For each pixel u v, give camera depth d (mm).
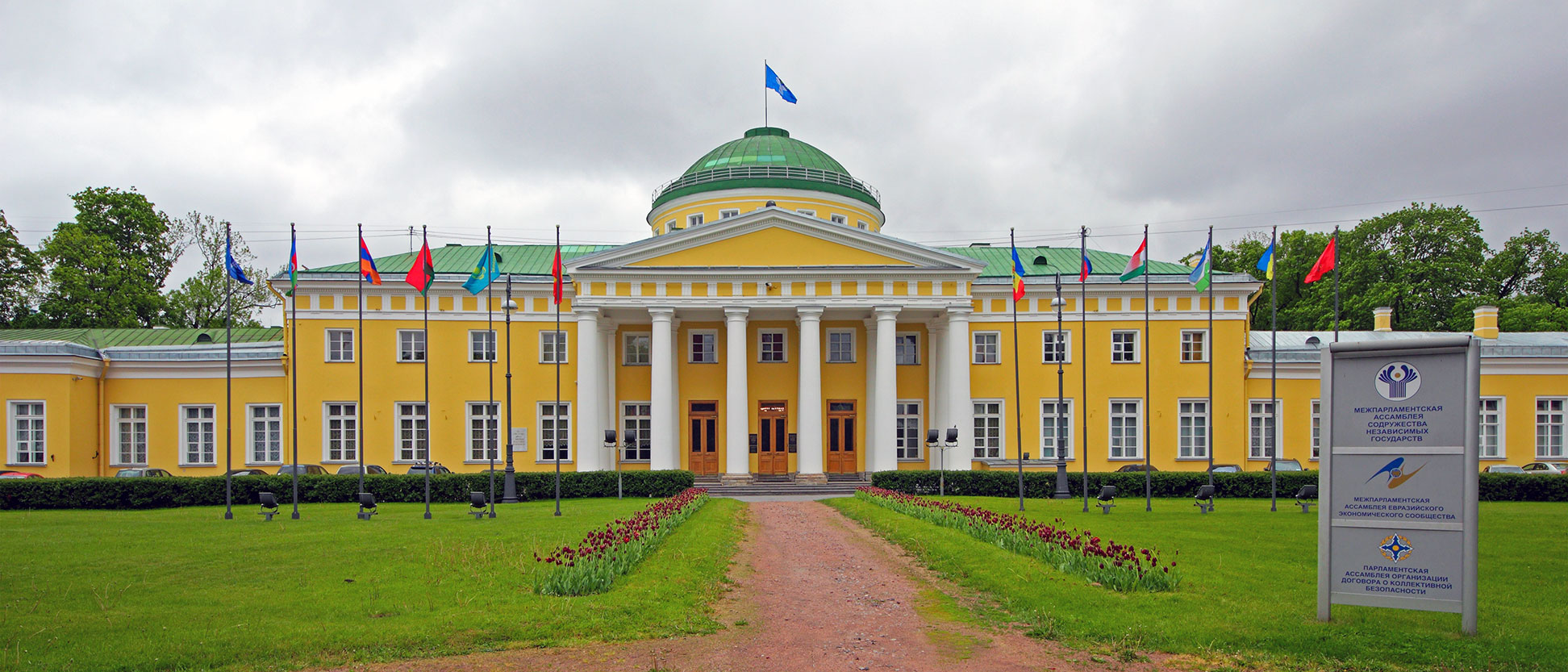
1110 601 14703
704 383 47750
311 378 44594
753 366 47844
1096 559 16984
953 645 13094
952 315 43156
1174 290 46656
